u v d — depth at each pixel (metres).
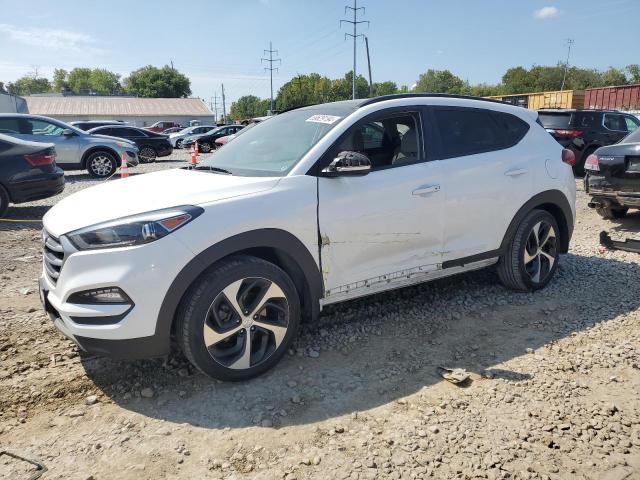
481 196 4.16
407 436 2.68
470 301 4.49
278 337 3.28
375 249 3.65
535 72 102.12
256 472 2.42
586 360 3.45
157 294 2.84
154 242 2.83
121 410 2.93
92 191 3.58
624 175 6.68
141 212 2.92
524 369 3.35
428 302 4.48
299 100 99.50
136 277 2.79
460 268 4.21
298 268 3.37
